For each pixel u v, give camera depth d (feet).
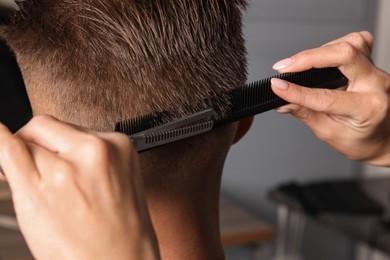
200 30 1.90
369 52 2.42
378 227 6.53
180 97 1.90
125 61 1.84
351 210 6.97
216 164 2.02
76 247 1.28
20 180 1.28
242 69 2.07
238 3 2.04
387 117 2.42
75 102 1.88
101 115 1.88
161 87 1.88
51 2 1.88
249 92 2.06
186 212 1.97
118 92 1.86
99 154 1.28
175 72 1.89
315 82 2.29
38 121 1.36
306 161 9.05
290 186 7.61
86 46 1.84
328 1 8.65
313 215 7.09
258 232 5.50
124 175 1.32
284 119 8.85
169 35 1.86
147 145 1.80
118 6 1.83
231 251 6.84
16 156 1.28
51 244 1.29
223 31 1.97
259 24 8.41
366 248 9.36
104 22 1.83
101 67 1.84
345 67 2.25
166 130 1.82
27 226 1.30
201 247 2.01
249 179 8.86
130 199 1.32
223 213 5.91
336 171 9.23
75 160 1.29
